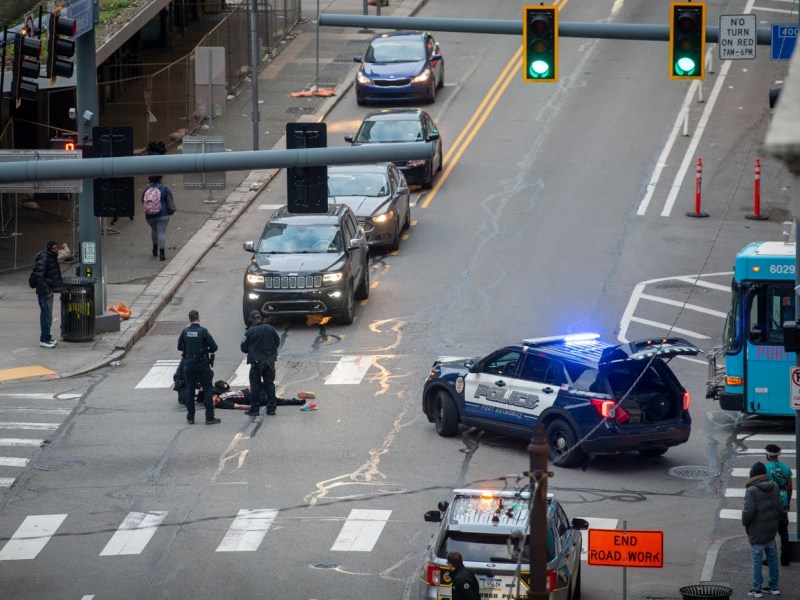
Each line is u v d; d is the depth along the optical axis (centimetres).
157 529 7519
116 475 8350
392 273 12800
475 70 19788
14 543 7344
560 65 19738
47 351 10919
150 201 13200
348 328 11469
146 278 12812
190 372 9275
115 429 9219
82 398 9906
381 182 13525
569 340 8888
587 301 11900
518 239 13575
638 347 8269
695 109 17612
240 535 7412
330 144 16488
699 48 7962
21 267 13212
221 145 9850
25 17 10925
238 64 19288
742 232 13700
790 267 9081
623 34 7994
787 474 7125
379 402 9756
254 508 7794
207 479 8275
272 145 16800
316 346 11031
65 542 7356
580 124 17200
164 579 6856
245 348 9450
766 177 15312
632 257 13012
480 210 14462
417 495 7981
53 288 11006
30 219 14538
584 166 15712
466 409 8956
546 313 11638
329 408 9631
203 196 15512
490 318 11556
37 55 8288
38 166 7138
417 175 14938
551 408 8450
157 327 11706
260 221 14788
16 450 8800
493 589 5800
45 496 8031
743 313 9181
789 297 9125
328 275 11294
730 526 7562
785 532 7069
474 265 12912
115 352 10969
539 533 5169
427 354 10775
